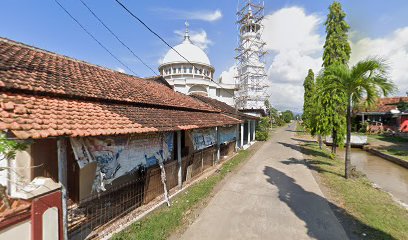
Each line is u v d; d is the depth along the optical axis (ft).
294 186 28.04
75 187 20.18
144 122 20.80
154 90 38.83
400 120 91.35
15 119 12.14
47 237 12.36
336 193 25.32
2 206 11.21
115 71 38.37
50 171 16.33
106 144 16.69
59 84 19.99
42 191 12.19
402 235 16.34
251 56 125.29
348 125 31.48
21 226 11.27
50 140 16.44
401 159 46.32
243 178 31.94
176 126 24.14
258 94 123.95
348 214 19.88
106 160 16.60
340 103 46.21
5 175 13.10
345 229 17.29
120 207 21.01
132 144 19.40
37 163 15.42
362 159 54.19
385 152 56.24
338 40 48.14
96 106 20.43
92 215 19.26
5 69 17.90
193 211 20.83
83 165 14.62
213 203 22.61
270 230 17.24
